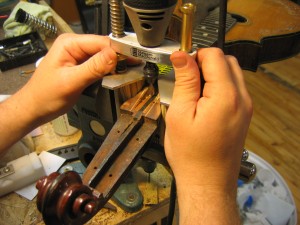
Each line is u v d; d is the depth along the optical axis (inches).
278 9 29.9
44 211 8.8
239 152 9.9
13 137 15.3
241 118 9.6
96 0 17.9
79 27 42.4
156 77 11.8
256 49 24.5
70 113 16.2
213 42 20.3
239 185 25.1
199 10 24.8
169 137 10.1
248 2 31.2
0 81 23.0
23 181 15.4
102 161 11.0
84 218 9.8
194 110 9.6
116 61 11.9
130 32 11.5
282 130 37.9
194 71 9.7
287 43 26.0
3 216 14.5
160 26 9.6
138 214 14.3
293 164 34.4
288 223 23.6
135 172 15.8
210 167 9.5
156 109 12.2
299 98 41.3
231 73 10.3
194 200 9.5
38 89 14.5
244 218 23.5
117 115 13.0
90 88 13.3
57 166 16.6
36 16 27.7
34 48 25.5
